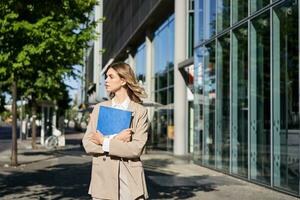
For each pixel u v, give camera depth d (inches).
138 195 167.3
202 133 759.7
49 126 1512.1
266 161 521.3
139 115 170.6
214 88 706.2
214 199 433.1
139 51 1494.8
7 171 657.6
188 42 998.4
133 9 1405.0
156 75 1249.4
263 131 531.5
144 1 1227.2
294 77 462.0
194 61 804.0
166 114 1123.9
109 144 163.9
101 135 166.9
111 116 168.9
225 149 653.3
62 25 541.3
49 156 944.9
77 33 683.4
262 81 537.3
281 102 489.7
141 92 174.4
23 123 1859.0
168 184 536.1
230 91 633.6
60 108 1419.8
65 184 517.7
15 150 741.9
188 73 986.1
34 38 486.0
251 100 565.0
